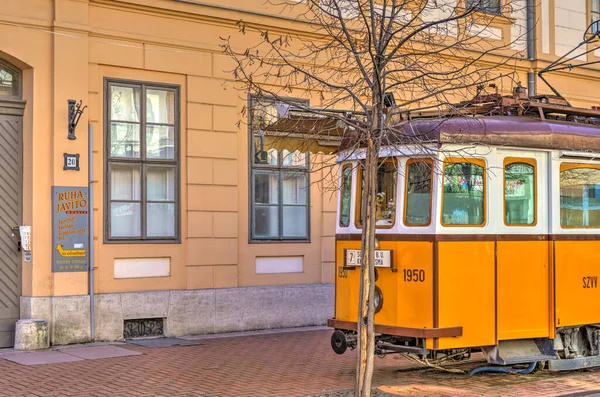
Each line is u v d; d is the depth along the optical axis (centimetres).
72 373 1010
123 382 959
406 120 986
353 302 1000
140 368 1050
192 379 983
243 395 895
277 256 1448
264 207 1441
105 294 1257
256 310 1404
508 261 985
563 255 1036
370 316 763
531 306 1004
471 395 909
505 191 991
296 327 1449
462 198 955
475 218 964
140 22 1310
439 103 924
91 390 912
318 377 1005
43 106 1215
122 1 1284
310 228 1488
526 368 1034
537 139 1014
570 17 1897
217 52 1381
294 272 1467
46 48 1220
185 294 1332
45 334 1184
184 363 1092
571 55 1892
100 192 1268
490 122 989
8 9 1189
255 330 1402
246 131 1417
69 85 1230
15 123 1226
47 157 1216
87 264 1238
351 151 1017
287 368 1066
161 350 1193
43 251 1208
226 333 1370
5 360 1096
